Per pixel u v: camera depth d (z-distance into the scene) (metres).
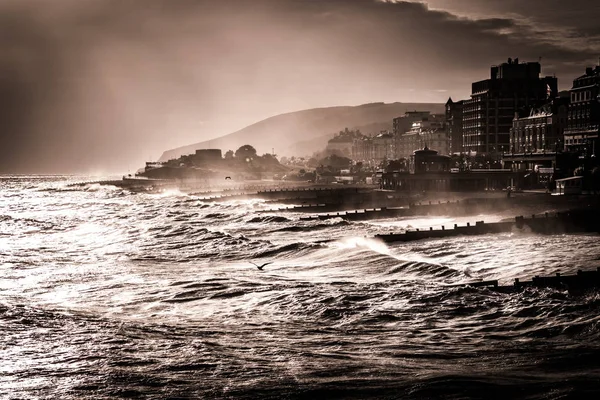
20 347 76.62
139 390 63.31
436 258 147.50
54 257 155.38
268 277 121.19
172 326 86.44
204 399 61.03
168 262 145.75
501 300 94.81
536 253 151.12
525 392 61.03
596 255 146.62
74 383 65.12
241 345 77.38
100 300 103.81
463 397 60.19
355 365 69.44
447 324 85.38
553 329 81.06
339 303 96.56
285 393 62.03
